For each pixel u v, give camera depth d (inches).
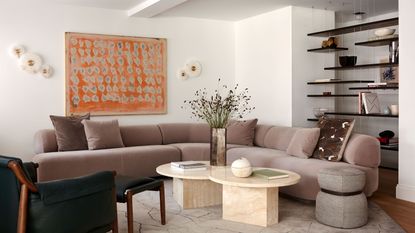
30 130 220.8
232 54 281.0
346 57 232.8
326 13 248.8
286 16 238.4
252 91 267.7
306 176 166.1
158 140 241.1
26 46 218.4
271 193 141.0
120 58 242.1
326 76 251.3
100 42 236.1
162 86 255.8
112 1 220.2
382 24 209.8
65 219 103.2
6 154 215.5
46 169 186.2
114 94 241.0
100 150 208.1
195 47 267.3
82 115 231.3
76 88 230.5
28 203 97.7
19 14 216.1
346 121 179.5
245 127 234.5
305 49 241.8
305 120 243.9
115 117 242.7
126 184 130.6
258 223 140.9
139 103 249.0
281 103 245.4
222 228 137.9
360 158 167.2
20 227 97.1
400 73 174.7
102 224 115.3
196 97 268.4
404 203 168.2
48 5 222.8
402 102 174.4
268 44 253.0
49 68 223.3
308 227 138.4
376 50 270.1
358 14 259.1
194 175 152.3
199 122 268.4
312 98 246.4
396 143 220.2
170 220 147.4
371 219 146.6
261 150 209.8
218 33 275.1
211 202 167.2
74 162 192.5
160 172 160.9
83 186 107.1
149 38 250.7
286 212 156.9
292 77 237.8
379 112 220.1
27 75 219.3
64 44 227.3
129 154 208.1
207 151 224.8
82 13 231.9
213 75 274.2
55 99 226.7
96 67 235.6
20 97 217.9
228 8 239.3
